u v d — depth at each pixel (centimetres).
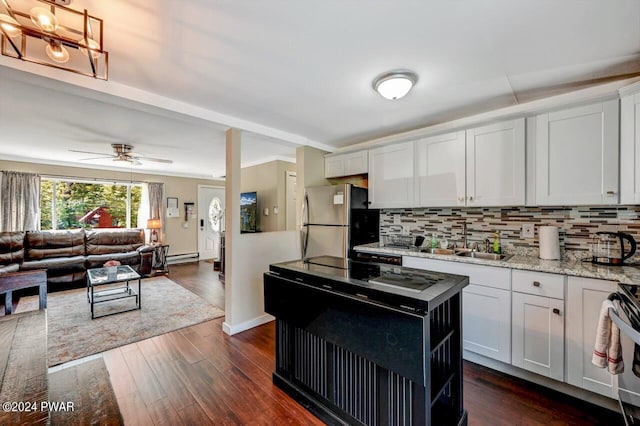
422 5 129
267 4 128
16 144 399
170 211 681
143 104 221
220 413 172
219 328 300
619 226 206
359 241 325
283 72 191
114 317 329
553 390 193
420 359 117
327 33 150
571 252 225
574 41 154
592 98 190
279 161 504
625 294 131
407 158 299
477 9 131
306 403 176
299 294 174
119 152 419
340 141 372
